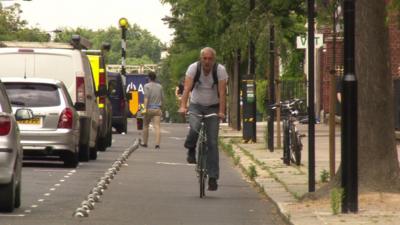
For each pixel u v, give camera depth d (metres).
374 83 37.84
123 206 40.12
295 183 48.59
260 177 53.16
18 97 56.81
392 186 37.88
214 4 54.62
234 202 42.31
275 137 94.19
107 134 82.38
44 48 65.12
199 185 48.25
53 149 56.75
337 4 45.31
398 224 32.06
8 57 64.19
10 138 36.38
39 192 44.31
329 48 95.94
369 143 38.00
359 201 36.81
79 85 63.97
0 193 36.47
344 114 34.66
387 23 36.16
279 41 72.50
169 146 89.00
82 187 47.00
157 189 47.47
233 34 72.12
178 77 136.00
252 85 87.44
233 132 110.31
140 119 106.50
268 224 35.31
